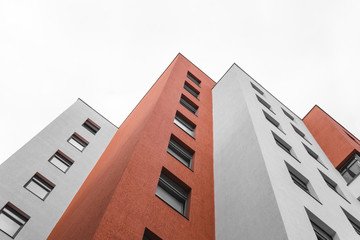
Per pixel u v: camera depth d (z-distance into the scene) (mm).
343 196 22469
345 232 16500
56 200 24188
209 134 25375
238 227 15156
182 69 36250
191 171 18938
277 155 19641
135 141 18359
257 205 15219
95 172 26391
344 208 19625
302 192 17250
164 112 22906
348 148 30203
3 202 21516
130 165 15500
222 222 16391
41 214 22391
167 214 14516
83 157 30469
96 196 15828
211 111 30656
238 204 16516
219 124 27047
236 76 34719
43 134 29922
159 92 27312
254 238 13781
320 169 24328
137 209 13500
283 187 16031
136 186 14578
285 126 28750
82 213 15750
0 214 20797
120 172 15383
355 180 24844
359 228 19109
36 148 27797
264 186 15820
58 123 32906
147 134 18828
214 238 15695
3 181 22922
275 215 13758
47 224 22031
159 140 19172
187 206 16469
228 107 29016
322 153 31625
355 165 27844
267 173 16312
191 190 17391
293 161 20766
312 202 17062
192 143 21906
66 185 26078
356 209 21016
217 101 32875
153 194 14953
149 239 13023
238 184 17859
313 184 19703
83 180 27750
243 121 23812
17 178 23859
